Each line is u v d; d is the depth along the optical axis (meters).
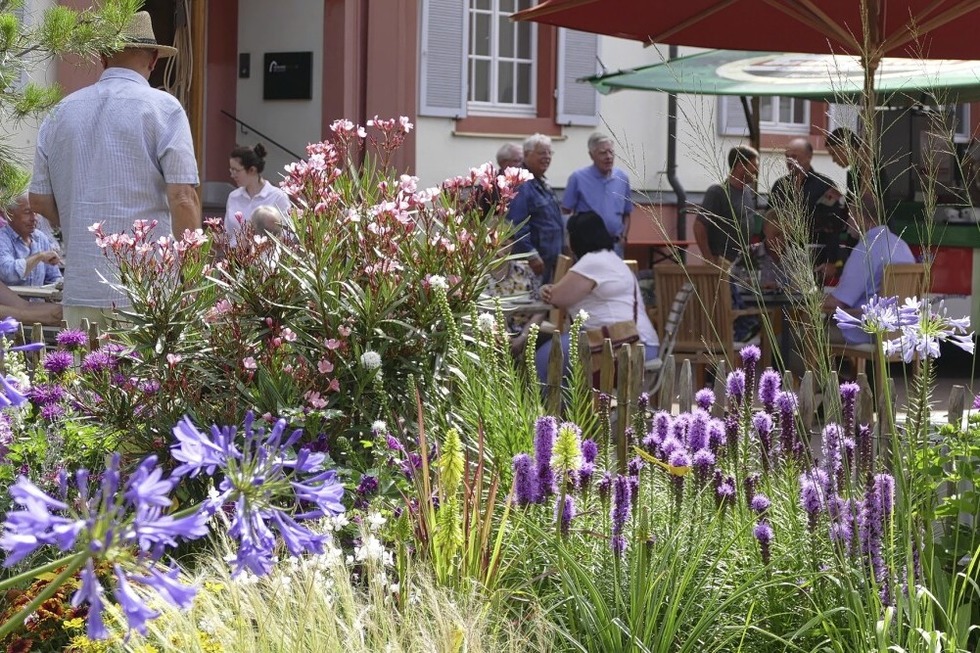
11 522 1.22
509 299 5.34
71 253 6.04
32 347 1.73
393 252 4.93
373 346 4.93
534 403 5.06
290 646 3.02
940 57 7.36
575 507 3.88
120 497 1.27
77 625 3.26
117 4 5.71
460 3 15.19
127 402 4.73
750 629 3.65
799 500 3.92
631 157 5.59
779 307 9.30
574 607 3.62
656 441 4.12
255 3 14.98
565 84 16.22
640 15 7.21
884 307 3.36
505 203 5.22
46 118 6.26
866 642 3.27
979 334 11.86
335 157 5.19
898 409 4.68
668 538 3.70
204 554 3.71
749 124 13.06
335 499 1.51
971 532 3.82
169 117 6.05
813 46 7.69
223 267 5.01
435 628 3.14
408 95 14.60
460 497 3.83
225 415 4.76
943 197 11.65
